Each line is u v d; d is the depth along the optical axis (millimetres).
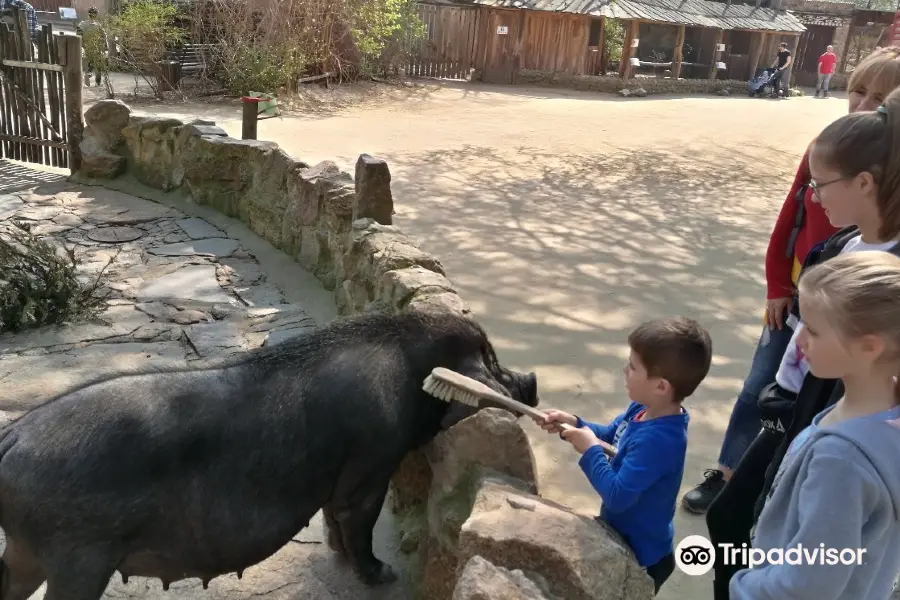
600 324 5285
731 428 3174
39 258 5137
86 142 8539
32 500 2098
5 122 9133
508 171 10273
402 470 3156
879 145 1873
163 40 14570
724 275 6477
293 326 5137
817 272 1575
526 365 4621
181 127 7855
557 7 20125
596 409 4145
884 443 1466
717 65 22344
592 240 7324
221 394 2334
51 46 8523
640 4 21406
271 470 2340
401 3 18312
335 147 11039
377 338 2637
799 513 1524
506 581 1874
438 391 2441
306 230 6117
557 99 18203
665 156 12133
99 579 2166
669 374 2078
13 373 4336
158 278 5938
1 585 2354
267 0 15141
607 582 1974
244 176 7285
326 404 2438
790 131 15406
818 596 1463
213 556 2336
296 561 3004
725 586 2416
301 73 16250
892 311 1447
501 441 2486
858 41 27734
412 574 2939
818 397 2021
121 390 2248
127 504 2150
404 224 7512
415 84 18656
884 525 1476
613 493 2107
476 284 5930
